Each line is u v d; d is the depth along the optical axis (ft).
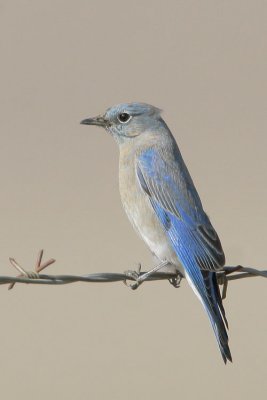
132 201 29.84
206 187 55.36
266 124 66.90
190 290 43.34
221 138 64.44
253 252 44.96
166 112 69.82
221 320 26.63
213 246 27.91
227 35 82.94
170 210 28.89
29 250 47.01
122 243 47.98
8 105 71.15
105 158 62.69
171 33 82.94
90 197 55.83
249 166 58.75
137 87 73.87
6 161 62.28
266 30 83.51
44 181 58.80
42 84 74.28
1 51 79.46
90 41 81.30
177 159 29.91
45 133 67.21
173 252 28.60
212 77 76.59
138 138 30.40
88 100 71.41
